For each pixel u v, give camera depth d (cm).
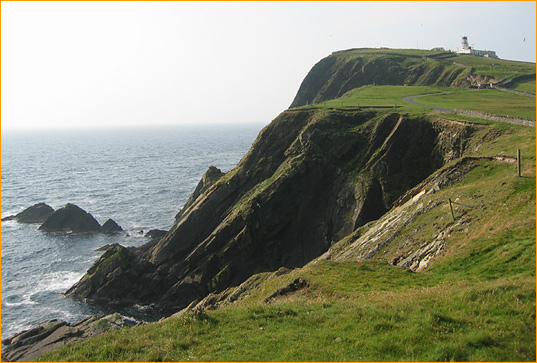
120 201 10988
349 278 2767
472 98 9725
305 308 2055
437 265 2848
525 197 3131
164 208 10256
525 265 2255
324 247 6700
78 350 1781
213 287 6219
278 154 7719
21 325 5003
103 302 5809
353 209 6688
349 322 1745
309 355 1502
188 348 1667
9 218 9475
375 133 7200
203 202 7150
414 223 3966
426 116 7112
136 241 7919
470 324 1586
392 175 6744
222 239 6481
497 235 2792
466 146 6056
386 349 1485
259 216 6556
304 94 17662
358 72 16300
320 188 7044
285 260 6631
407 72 15500
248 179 7481
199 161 19262
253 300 3019
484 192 3638
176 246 6688
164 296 6141
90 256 7219
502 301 1706
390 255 3653
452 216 3500
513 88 11044
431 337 1502
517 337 1440
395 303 1930
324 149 7300
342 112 7944
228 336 1748
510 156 4300
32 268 6706
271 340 1662
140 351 1692
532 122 5453
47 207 9600
